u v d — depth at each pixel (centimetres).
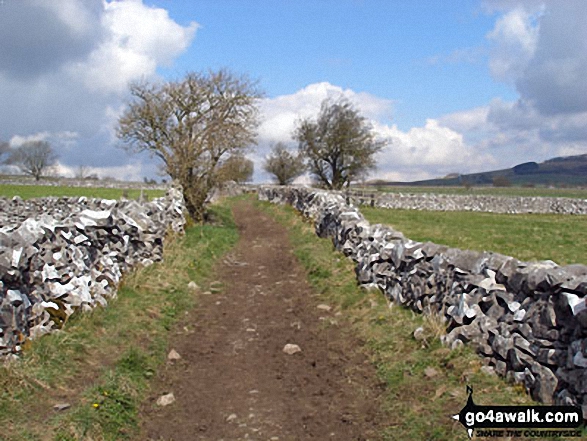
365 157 4209
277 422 573
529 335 541
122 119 2241
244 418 582
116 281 916
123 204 1234
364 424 555
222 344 819
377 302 924
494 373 577
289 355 768
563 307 496
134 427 546
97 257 885
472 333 629
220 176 2234
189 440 536
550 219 3362
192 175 2242
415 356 664
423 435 505
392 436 518
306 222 2150
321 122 4222
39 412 508
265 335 859
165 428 557
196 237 1736
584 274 510
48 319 660
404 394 594
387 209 3766
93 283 824
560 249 1645
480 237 1947
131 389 606
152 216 1307
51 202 1955
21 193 3825
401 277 888
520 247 1686
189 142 2230
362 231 1189
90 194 3847
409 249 869
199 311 984
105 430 514
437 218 2988
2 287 572
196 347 800
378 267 989
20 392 523
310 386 659
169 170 2203
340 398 619
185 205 2136
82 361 636
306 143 4275
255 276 1314
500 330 589
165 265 1210
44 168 7138
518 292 586
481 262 669
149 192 4284
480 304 644
